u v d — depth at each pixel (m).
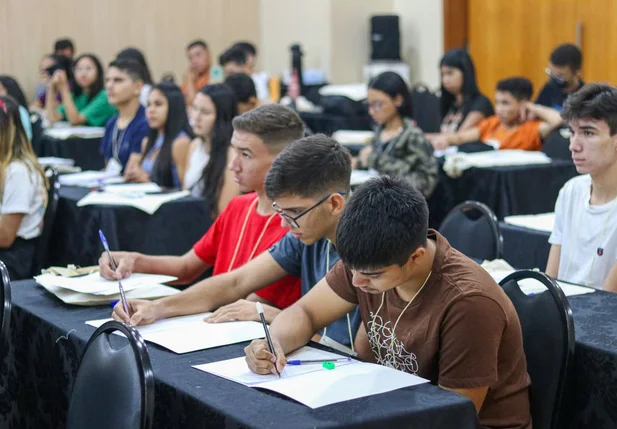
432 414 1.52
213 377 1.74
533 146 5.14
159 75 9.31
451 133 5.55
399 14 8.76
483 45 7.97
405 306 1.78
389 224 1.63
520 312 2.00
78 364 1.89
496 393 1.78
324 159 1.97
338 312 1.95
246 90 4.67
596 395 1.93
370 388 1.62
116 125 5.00
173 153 4.36
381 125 4.49
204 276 3.46
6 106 3.65
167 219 3.79
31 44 8.70
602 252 2.60
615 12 6.78
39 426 2.36
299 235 2.02
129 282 2.48
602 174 2.59
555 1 7.26
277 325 1.92
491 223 2.82
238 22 9.59
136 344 1.62
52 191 3.77
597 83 2.56
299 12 9.12
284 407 1.55
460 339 1.67
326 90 7.98
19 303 2.43
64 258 3.92
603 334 2.01
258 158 2.50
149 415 1.56
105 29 9.02
